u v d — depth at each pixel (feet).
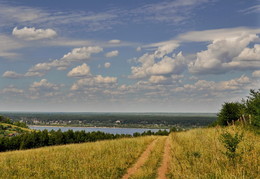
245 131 76.28
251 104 83.20
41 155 80.02
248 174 37.70
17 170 59.62
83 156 71.36
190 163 49.78
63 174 51.80
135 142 100.83
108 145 92.79
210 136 79.41
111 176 49.19
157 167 55.01
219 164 44.78
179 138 96.48
